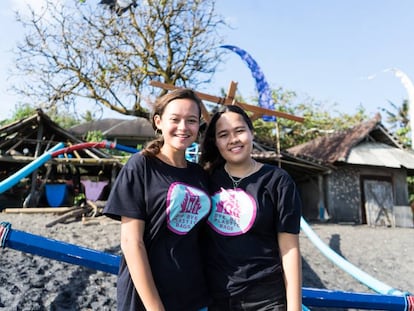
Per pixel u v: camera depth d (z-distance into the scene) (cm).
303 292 205
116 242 620
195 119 183
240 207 183
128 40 1342
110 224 769
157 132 202
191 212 175
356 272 429
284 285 180
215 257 183
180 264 167
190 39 1375
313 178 1487
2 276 412
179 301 165
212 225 186
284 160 1256
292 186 185
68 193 1148
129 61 1357
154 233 165
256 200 183
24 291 383
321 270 594
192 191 177
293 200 182
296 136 2436
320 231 988
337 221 1363
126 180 167
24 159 1047
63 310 362
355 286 546
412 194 2073
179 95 183
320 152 1591
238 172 197
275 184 185
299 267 175
